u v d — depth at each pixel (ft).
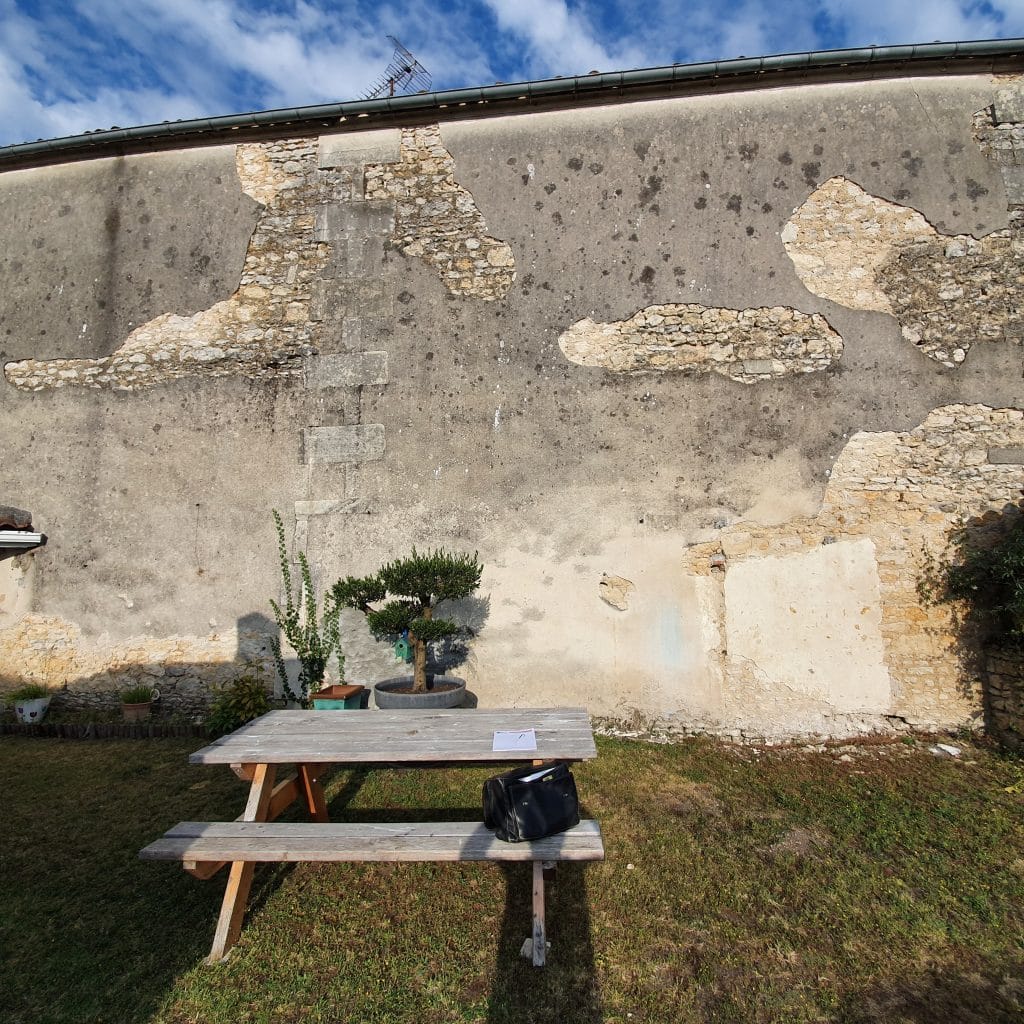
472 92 15.85
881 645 13.89
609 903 8.07
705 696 14.15
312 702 13.42
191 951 7.28
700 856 9.11
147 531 16.06
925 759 12.51
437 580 12.93
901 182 15.06
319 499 15.60
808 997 6.63
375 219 16.47
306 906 8.04
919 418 14.32
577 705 14.40
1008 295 14.49
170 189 17.35
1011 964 7.08
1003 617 13.14
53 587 16.19
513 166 16.17
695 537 14.52
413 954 7.20
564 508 14.89
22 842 9.74
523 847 7.04
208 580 15.72
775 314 14.89
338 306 16.24
